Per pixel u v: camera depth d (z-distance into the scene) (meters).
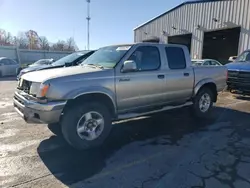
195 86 5.61
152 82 4.61
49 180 2.95
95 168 3.27
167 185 2.84
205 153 3.78
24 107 3.67
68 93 3.56
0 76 17.81
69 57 9.02
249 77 8.12
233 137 4.53
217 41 30.30
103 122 4.01
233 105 7.59
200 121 5.64
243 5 14.84
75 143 3.72
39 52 28.34
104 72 3.95
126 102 4.30
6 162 3.41
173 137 4.52
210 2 17.03
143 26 24.02
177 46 5.25
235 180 2.96
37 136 4.50
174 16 20.31
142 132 4.79
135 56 4.42
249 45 14.63
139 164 3.39
